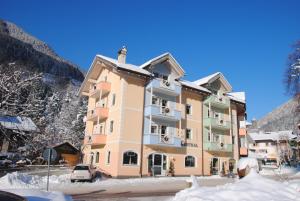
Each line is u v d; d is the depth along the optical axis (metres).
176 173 30.67
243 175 11.30
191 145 33.09
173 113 30.92
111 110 30.27
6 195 6.59
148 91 30.52
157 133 30.11
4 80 21.06
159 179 26.05
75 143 56.19
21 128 22.08
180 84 32.69
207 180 27.03
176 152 31.33
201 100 35.88
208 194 8.69
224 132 37.53
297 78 24.98
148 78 30.23
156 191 17.55
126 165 27.05
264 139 86.00
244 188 8.99
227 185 10.17
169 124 31.41
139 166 27.88
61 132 55.59
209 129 35.75
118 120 28.22
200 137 34.38
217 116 37.62
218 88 38.59
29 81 22.17
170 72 33.09
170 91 31.28
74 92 86.50
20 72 21.84
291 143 70.88
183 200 8.89
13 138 22.38
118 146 27.02
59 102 58.84
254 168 11.15
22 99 22.02
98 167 29.97
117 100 29.39
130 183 22.75
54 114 57.47
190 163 32.56
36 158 44.53
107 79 32.78
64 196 9.77
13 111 21.09
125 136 27.64
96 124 33.88
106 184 21.66
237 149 38.88
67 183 21.22
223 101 37.16
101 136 29.86
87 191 17.00
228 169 36.53
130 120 28.36
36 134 24.38
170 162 30.44
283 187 9.41
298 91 25.20
